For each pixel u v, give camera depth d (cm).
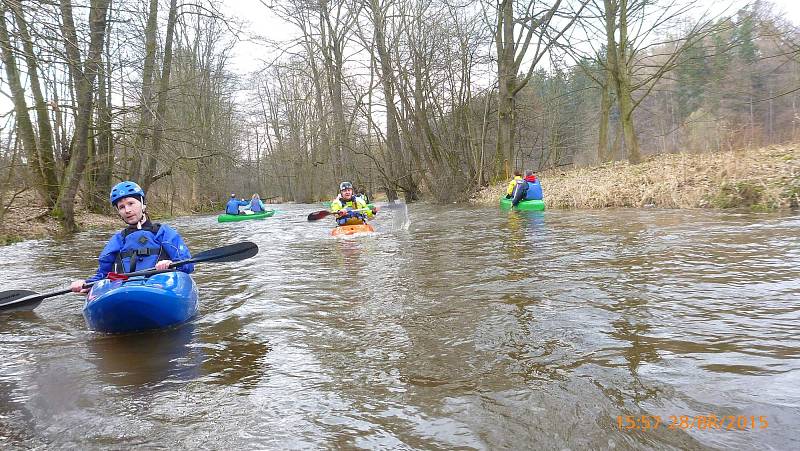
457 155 2070
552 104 2792
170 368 286
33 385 271
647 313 333
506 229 887
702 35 1574
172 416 227
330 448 194
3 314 441
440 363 272
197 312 412
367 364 278
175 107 1875
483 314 358
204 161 1845
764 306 332
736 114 2220
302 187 4022
